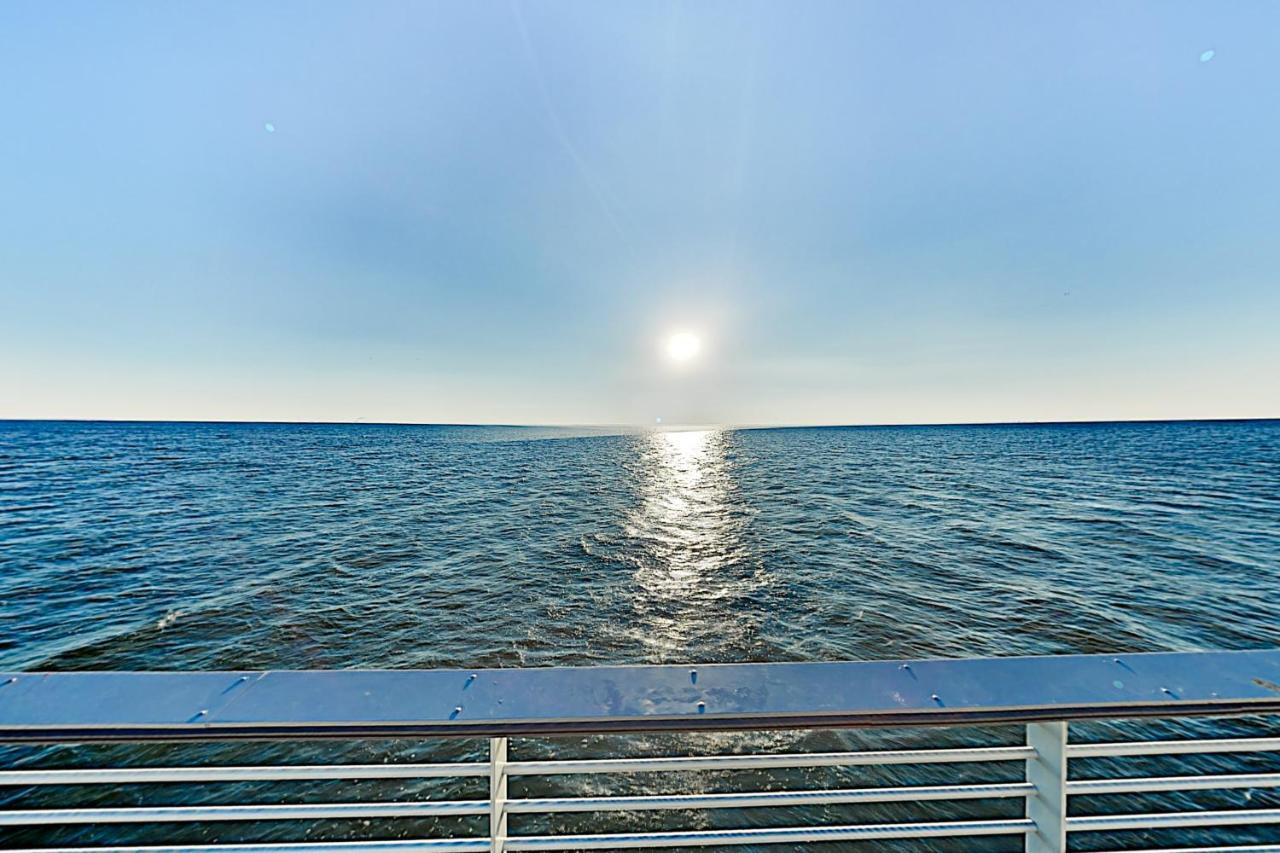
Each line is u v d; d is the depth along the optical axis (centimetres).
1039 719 120
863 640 746
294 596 898
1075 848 366
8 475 2208
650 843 128
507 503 1761
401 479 2308
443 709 120
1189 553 1141
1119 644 731
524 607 865
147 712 114
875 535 1321
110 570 1024
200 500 1725
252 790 429
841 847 370
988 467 2808
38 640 739
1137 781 130
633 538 1299
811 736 478
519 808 125
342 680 124
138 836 392
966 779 437
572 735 118
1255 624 788
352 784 438
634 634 774
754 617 827
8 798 403
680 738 471
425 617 823
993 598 893
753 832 132
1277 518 1465
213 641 741
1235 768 438
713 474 2602
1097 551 1163
